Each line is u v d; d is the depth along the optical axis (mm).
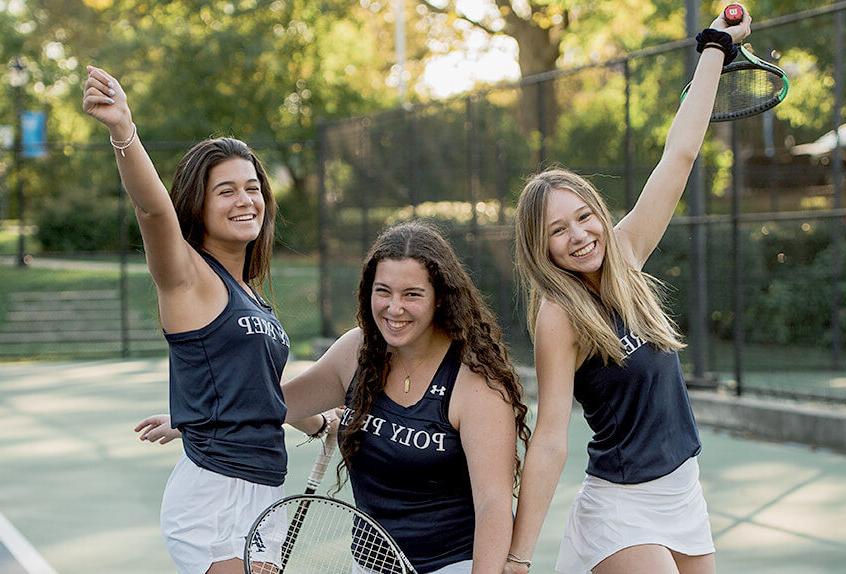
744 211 17578
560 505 8039
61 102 39781
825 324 14312
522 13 29359
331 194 17984
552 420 3709
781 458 9367
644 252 4195
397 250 3426
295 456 9742
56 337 21344
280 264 30047
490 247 14258
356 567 3568
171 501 3834
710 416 11094
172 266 3686
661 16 21531
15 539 7445
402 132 15812
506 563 3570
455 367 3484
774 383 12742
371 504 3590
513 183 14844
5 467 9898
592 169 15445
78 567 6777
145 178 3484
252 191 3918
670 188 4211
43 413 13031
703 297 11844
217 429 3807
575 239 3789
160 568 6730
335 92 35656
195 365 3801
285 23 34469
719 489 8320
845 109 14234
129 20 36250
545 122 13250
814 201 16547
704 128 4293
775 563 6461
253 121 34688
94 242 29234
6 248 29266
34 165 30281
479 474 3400
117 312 22438
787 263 14953
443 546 3516
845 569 6309
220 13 33812
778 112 15070
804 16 9953
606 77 15234
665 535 3805
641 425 3809
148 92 34219
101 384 15641
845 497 7953
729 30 4359
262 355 3832
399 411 3506
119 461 10055
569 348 3758
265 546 3760
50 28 39125
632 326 3797
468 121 14344
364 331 3561
